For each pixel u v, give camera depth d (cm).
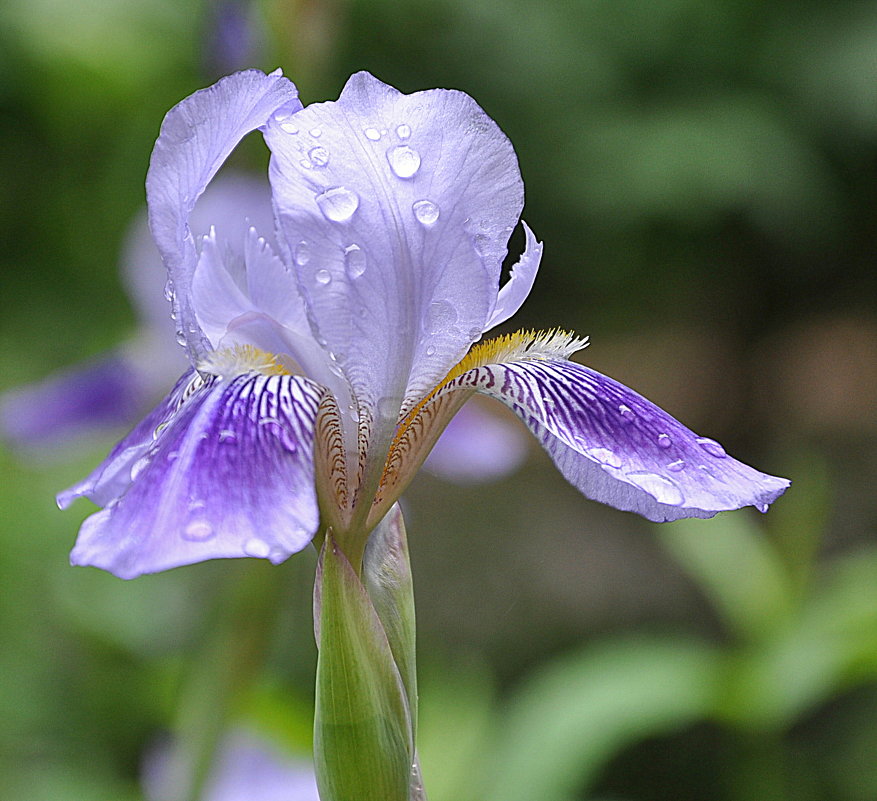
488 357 51
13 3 151
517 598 138
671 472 50
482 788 73
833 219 195
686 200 174
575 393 51
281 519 47
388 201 49
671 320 222
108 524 47
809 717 118
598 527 149
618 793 119
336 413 50
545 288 221
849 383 197
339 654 49
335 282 49
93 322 149
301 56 65
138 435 51
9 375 127
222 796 68
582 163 181
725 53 186
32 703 93
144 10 153
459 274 50
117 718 95
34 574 98
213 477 47
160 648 95
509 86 183
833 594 82
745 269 213
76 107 158
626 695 76
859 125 181
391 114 50
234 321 50
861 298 214
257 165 66
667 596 136
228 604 65
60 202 161
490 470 79
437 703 76
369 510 50
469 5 176
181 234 49
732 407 209
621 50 186
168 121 49
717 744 118
